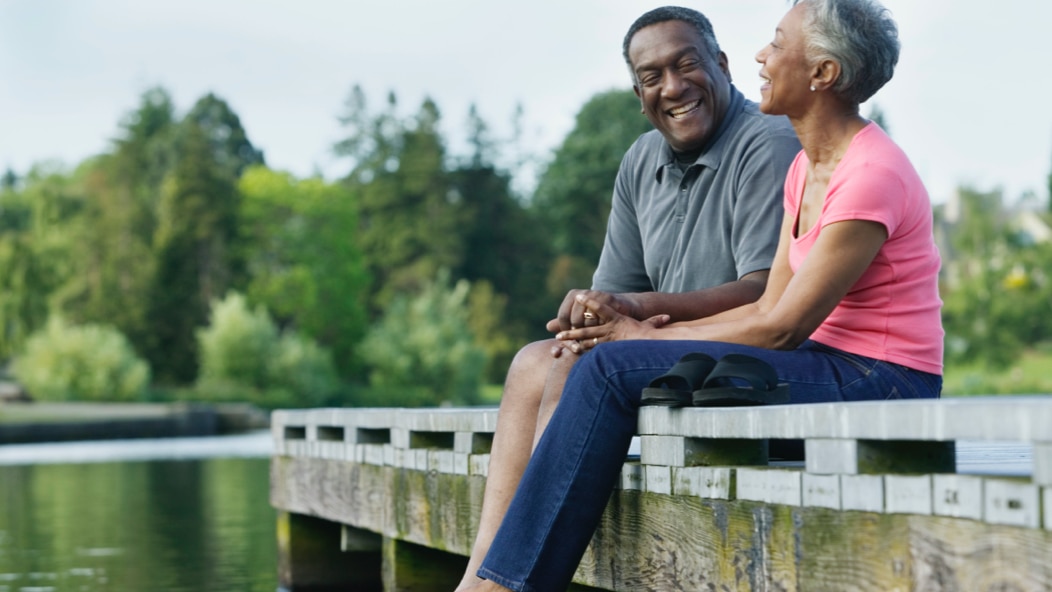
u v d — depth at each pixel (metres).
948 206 70.12
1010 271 58.41
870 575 2.35
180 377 67.75
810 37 3.04
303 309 74.56
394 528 4.80
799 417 2.53
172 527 8.88
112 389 49.69
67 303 68.56
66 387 48.69
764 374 2.86
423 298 63.59
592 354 3.00
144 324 67.56
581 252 73.12
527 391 3.26
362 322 75.25
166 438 32.91
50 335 49.94
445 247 74.25
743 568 2.73
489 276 74.44
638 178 4.25
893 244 3.00
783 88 3.10
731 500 2.77
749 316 3.15
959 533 2.14
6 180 101.50
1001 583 2.05
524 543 2.91
